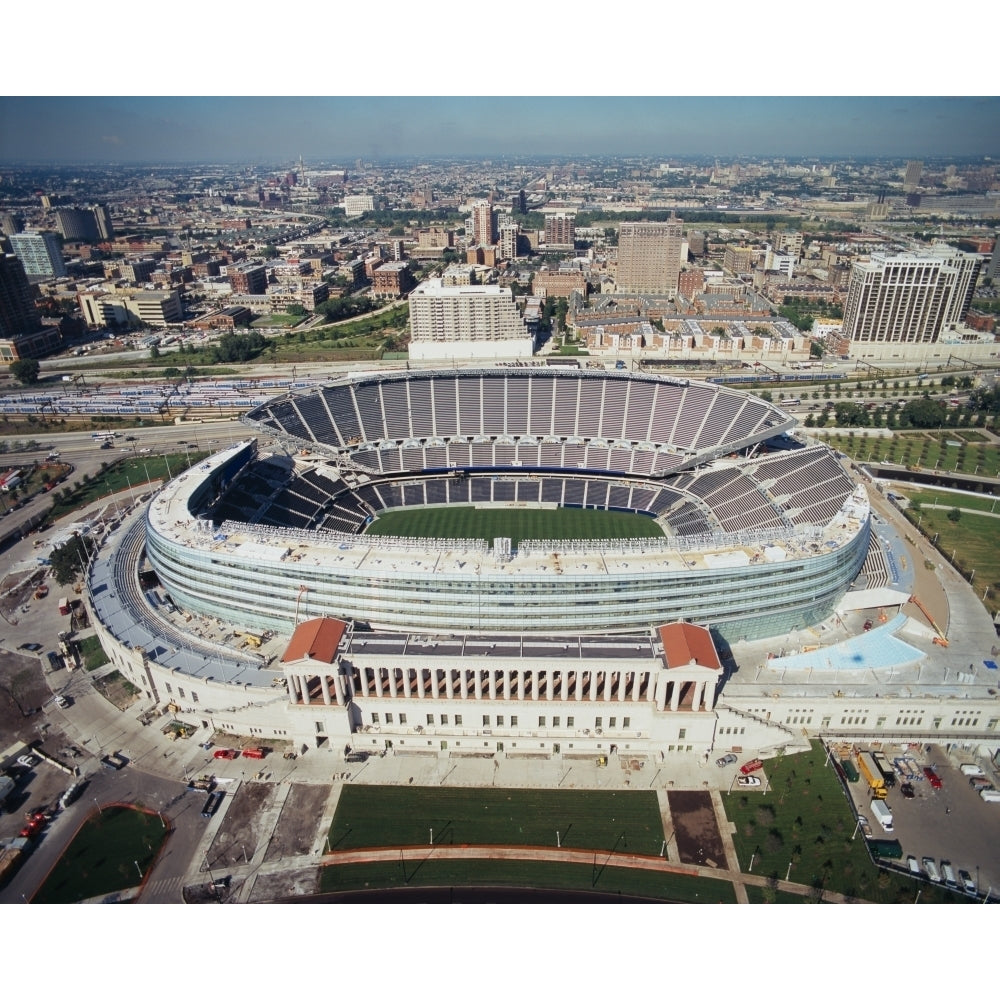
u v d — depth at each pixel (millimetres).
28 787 143875
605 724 150000
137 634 173125
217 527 185375
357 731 151750
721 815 136375
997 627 177000
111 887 123875
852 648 164375
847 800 138250
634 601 162750
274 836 133000
